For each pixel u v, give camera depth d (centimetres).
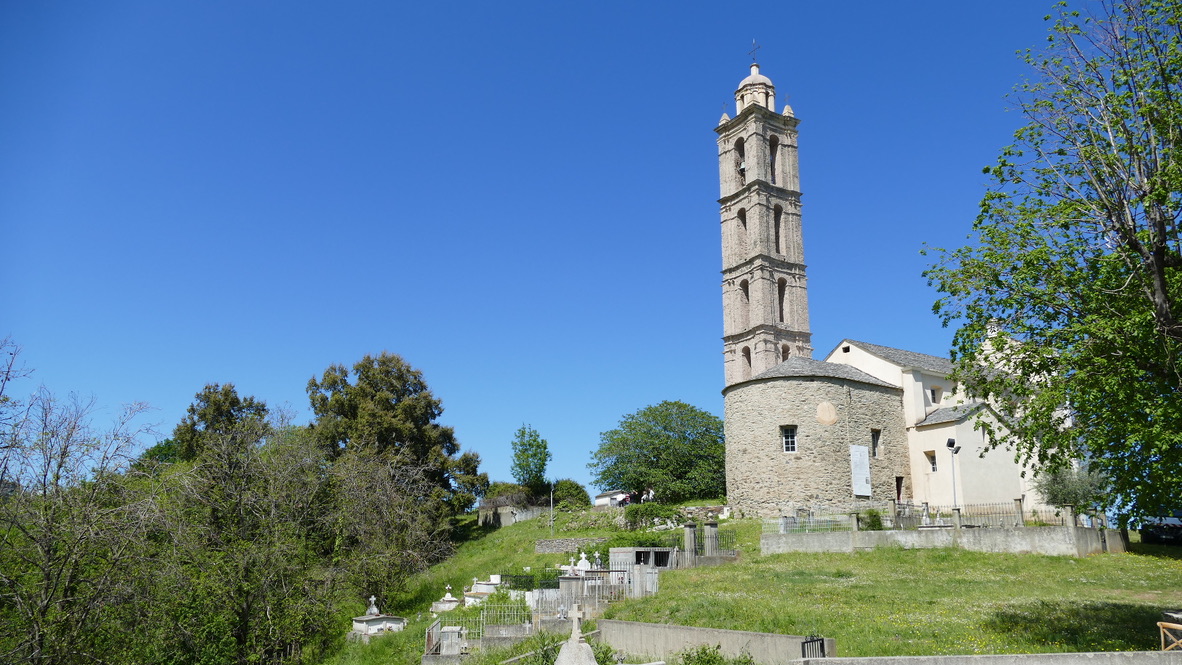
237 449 3105
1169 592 2334
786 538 3447
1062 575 2631
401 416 6272
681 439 7000
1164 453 1561
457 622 2656
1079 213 1780
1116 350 1648
